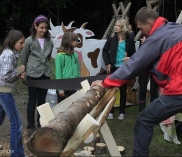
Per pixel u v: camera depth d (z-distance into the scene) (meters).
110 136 3.06
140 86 5.22
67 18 16.58
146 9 3.05
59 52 4.34
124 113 5.41
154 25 2.96
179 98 2.88
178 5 12.66
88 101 2.80
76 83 3.86
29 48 4.26
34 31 4.30
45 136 2.07
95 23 16.42
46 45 4.34
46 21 4.27
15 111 3.39
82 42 5.34
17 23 18.19
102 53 5.29
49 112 2.73
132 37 5.12
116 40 5.09
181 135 4.70
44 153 2.07
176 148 4.23
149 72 3.05
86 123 2.35
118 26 5.02
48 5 14.41
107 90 3.17
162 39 2.83
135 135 3.09
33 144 2.07
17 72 3.32
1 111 3.52
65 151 2.33
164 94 2.97
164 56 2.84
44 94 4.41
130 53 5.12
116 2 10.40
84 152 3.79
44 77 4.33
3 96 3.31
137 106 6.13
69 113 2.43
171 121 4.32
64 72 4.30
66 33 4.32
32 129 4.38
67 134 2.18
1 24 17.66
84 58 5.37
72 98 3.24
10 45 3.33
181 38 2.81
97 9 16.16
